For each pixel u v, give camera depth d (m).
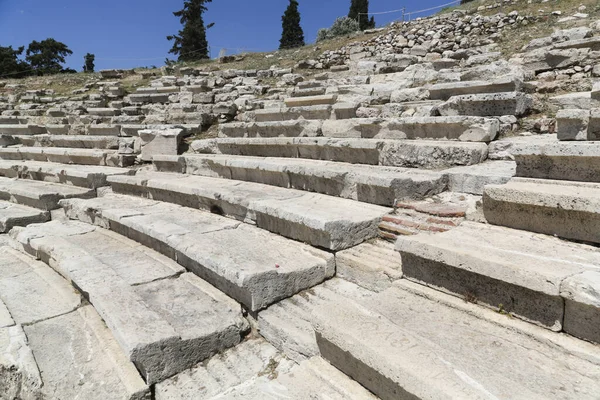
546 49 9.80
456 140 6.45
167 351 3.41
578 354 2.44
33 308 4.50
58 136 13.34
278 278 4.03
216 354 3.70
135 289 4.46
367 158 6.85
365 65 14.35
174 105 14.10
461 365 2.40
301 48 23.25
